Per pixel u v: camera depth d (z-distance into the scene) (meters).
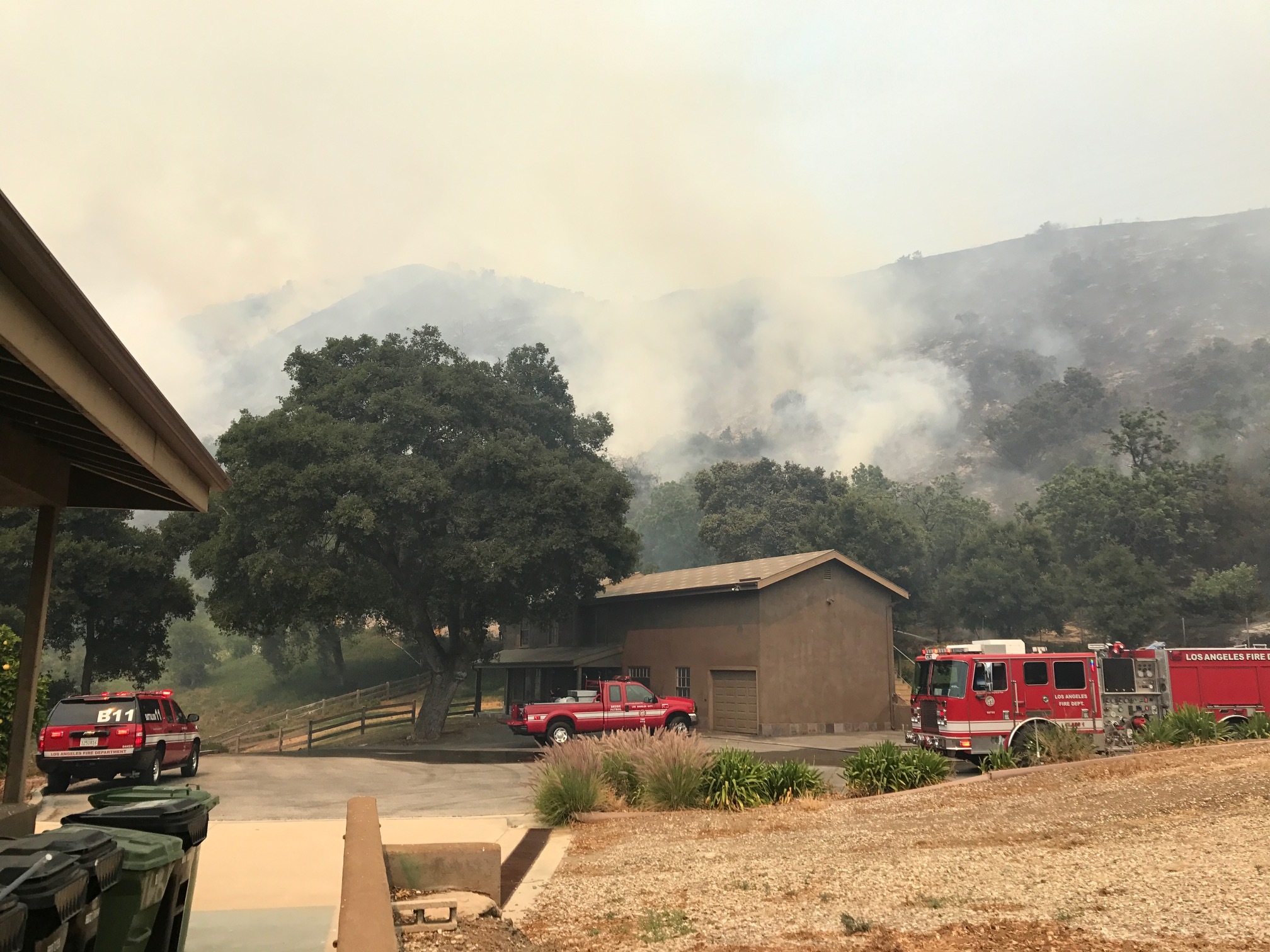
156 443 6.29
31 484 7.00
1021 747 18.36
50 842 3.45
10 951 2.71
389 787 17.31
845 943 5.90
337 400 34.97
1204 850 7.90
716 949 5.96
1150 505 74.38
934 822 10.89
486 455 32.88
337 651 63.28
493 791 16.55
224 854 9.72
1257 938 5.26
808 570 30.94
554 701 26.03
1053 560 61.72
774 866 8.83
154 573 33.50
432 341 38.81
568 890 8.26
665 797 13.22
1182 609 65.62
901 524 58.62
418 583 33.97
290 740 43.88
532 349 42.31
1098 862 7.86
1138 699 18.92
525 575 33.31
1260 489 86.50
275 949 6.01
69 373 4.54
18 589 30.75
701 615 32.56
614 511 35.41
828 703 30.58
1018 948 5.49
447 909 6.69
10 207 3.30
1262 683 19.05
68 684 32.91
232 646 78.06
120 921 3.94
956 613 61.06
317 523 31.64
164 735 17.42
